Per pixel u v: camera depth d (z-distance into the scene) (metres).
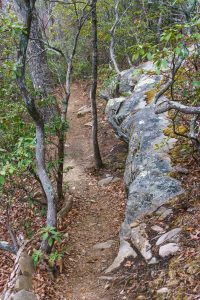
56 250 6.08
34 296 4.80
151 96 9.58
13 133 6.81
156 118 8.46
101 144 11.91
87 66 18.89
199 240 4.96
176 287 4.31
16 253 5.71
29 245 5.84
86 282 5.41
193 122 6.21
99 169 10.21
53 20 15.88
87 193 9.02
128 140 9.28
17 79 5.32
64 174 10.09
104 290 5.04
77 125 14.06
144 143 7.73
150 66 11.53
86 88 18.39
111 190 8.93
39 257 5.64
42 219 7.52
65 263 5.99
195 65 6.71
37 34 10.82
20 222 7.44
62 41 15.68
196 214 5.52
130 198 6.53
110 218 7.61
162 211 5.96
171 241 5.21
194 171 6.48
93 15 9.10
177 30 4.20
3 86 7.87
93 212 8.00
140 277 4.95
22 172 7.00
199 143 6.18
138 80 11.20
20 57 5.27
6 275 5.91
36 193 8.17
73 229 7.29
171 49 4.75
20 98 7.95
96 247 6.47
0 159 5.52
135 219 6.15
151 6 13.68
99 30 14.55
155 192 6.34
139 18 13.73
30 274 5.26
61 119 7.87
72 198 8.48
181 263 4.67
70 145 12.16
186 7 7.04
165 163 6.91
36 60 11.01
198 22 4.02
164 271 4.74
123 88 11.65
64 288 5.33
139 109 9.35
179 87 7.58
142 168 7.11
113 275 5.29
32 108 5.48
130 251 5.59
